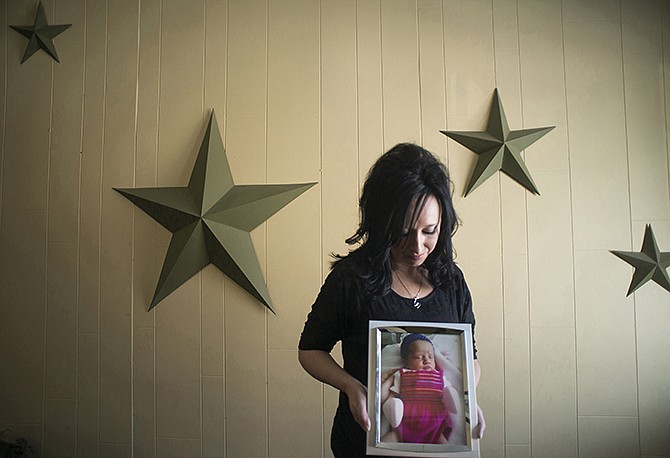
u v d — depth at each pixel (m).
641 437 1.69
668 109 1.77
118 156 1.91
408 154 0.85
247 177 1.84
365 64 1.84
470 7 1.83
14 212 1.93
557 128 1.78
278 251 1.81
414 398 0.80
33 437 1.87
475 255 1.76
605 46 1.80
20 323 1.91
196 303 1.83
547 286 1.75
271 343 1.80
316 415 1.77
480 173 1.76
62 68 1.95
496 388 1.73
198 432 1.81
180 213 1.81
